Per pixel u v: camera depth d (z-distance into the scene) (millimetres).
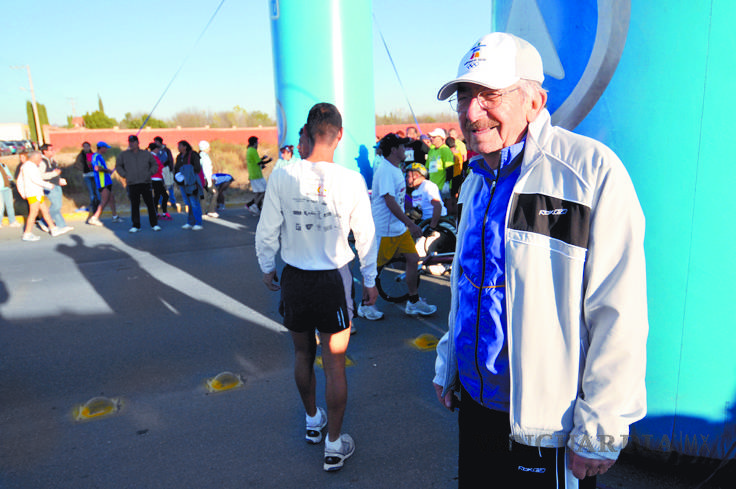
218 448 2840
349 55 7281
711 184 1902
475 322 1461
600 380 1234
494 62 1319
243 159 25828
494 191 1430
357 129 7594
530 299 1291
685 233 1963
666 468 2324
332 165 2516
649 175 1985
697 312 1997
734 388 2018
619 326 1211
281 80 7496
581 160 1248
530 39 2238
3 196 10500
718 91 1845
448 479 2521
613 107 2020
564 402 1312
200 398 3416
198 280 6363
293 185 2473
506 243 1325
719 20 1807
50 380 3727
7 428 3109
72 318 5051
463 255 1533
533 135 1335
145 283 6262
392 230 4684
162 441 2922
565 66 2121
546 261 1275
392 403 3268
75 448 2879
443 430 2955
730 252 1924
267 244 2637
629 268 1211
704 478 2199
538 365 1306
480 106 1359
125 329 4723
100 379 3725
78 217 12234
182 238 9180
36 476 2635
